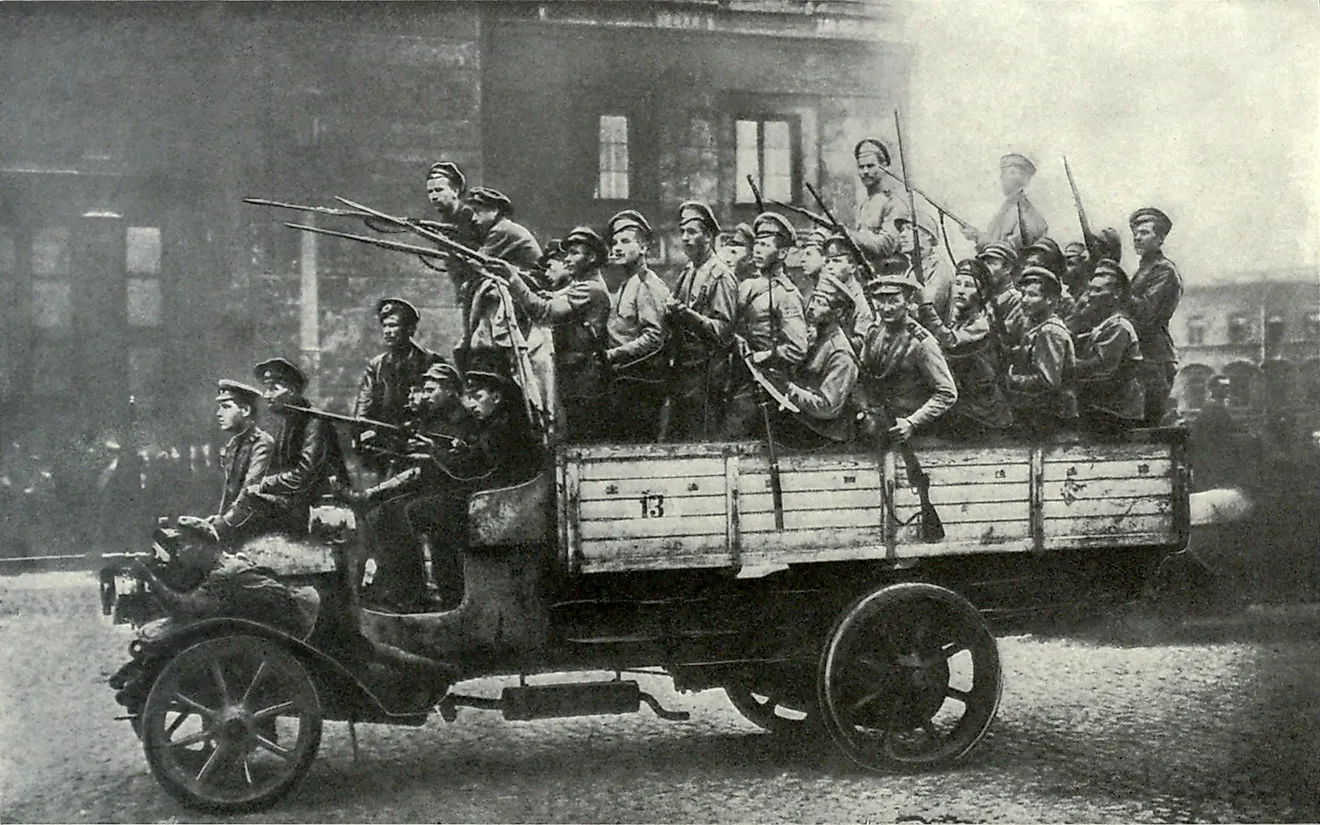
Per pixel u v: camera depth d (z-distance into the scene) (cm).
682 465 549
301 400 577
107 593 522
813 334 599
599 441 582
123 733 608
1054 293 643
